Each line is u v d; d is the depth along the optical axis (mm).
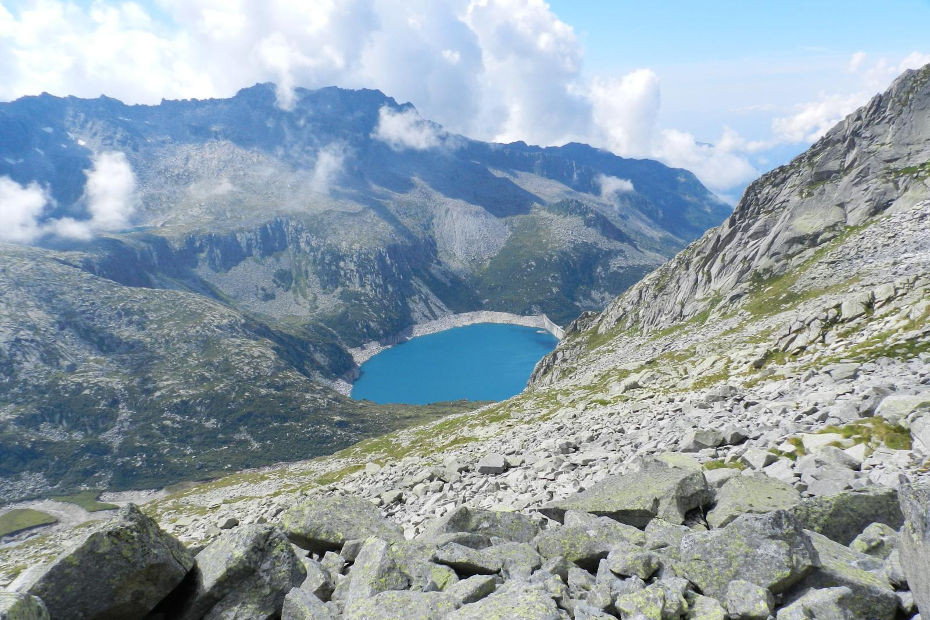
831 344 51188
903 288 53688
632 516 15836
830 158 139875
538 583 9789
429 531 15047
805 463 20125
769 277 127438
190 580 10695
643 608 8906
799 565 9555
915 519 8617
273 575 10742
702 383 59281
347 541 14539
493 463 35156
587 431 42312
